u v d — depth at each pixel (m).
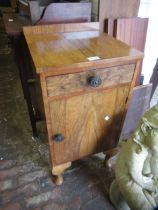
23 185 1.05
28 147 1.28
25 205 0.96
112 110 0.84
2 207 0.95
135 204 0.79
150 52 1.32
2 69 2.31
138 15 1.17
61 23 0.93
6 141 1.32
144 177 0.81
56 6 0.89
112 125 0.91
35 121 1.26
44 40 0.82
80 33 0.93
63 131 0.81
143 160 0.78
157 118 0.74
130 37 1.15
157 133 0.72
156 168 0.77
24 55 0.99
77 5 0.93
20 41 0.93
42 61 0.63
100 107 0.80
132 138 0.83
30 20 0.95
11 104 1.69
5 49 2.83
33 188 1.04
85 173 1.12
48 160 1.19
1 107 1.66
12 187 1.04
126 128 1.29
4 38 3.10
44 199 0.99
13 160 1.19
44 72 0.61
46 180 1.08
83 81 0.69
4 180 1.08
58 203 0.97
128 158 0.81
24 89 1.11
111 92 0.77
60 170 0.98
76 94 0.71
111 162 1.17
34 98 1.17
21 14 1.07
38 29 0.89
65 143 0.86
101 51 0.73
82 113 0.79
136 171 0.79
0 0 2.79
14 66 2.38
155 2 1.14
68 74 0.65
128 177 0.82
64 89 0.68
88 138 0.90
